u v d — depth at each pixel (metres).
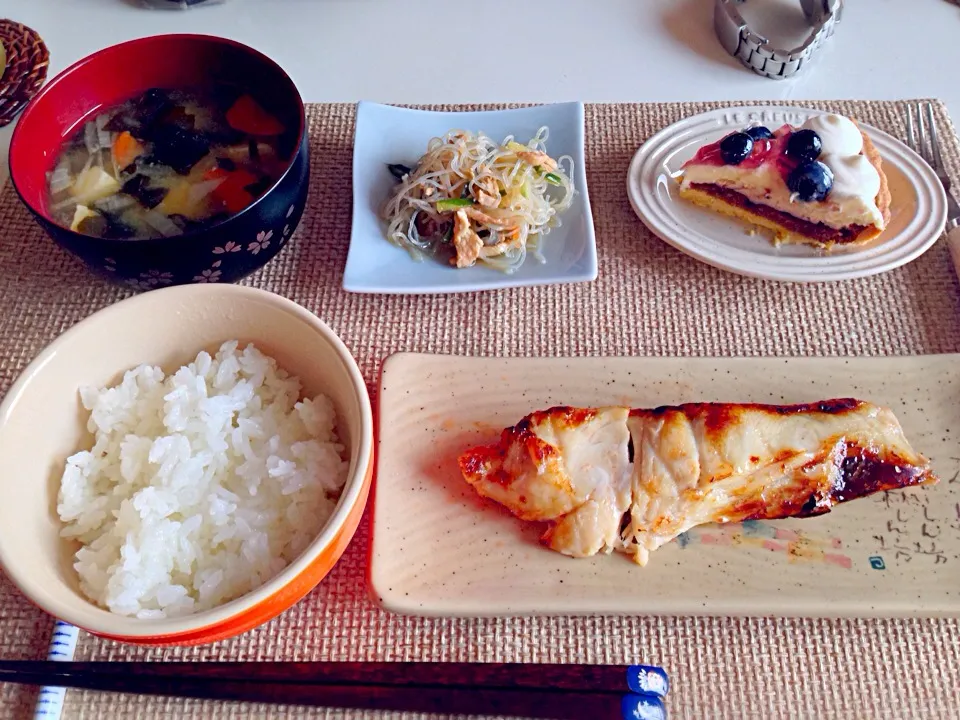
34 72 0.43
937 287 0.35
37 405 0.26
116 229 0.32
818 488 0.27
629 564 0.27
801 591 0.27
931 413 0.31
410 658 0.27
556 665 0.25
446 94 0.43
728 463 0.27
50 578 0.23
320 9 0.49
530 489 0.27
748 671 0.26
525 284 0.34
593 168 0.39
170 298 0.28
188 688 0.24
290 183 0.31
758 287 0.35
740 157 0.36
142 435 0.28
